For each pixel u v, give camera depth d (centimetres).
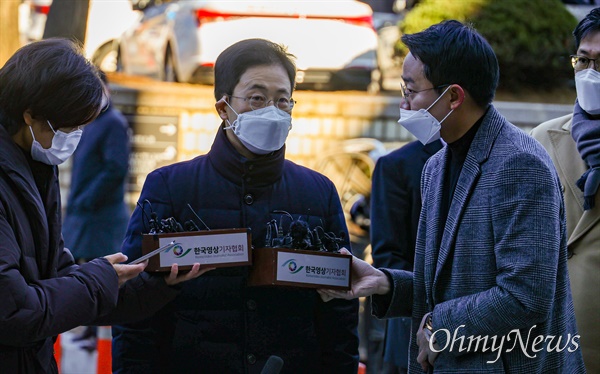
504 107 1288
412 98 453
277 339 459
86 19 1279
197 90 1316
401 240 605
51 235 421
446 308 435
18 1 1265
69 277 409
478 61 443
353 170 1233
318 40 1302
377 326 830
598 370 551
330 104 1282
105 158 940
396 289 471
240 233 436
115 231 948
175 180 468
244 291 458
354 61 1305
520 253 421
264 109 455
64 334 902
